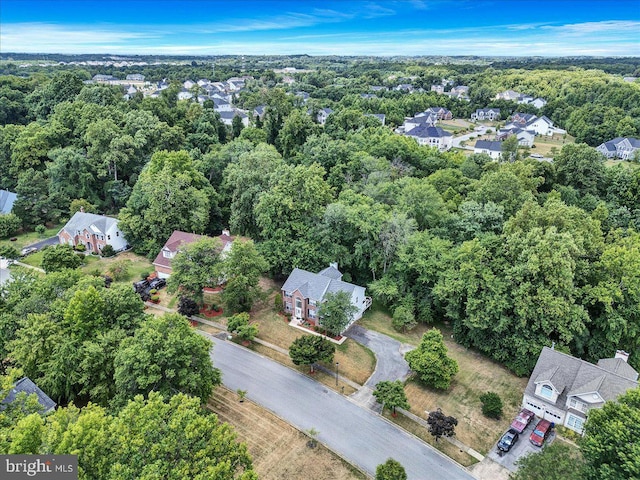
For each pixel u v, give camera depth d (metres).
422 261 49.22
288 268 55.50
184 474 22.11
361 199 60.53
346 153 78.06
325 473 31.00
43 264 54.69
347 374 41.88
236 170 66.19
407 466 31.81
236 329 45.66
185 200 66.44
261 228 62.47
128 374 31.77
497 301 42.41
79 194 77.31
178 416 24.55
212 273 49.94
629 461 23.83
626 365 38.56
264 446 33.12
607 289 42.34
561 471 26.38
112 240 67.06
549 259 41.22
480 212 56.50
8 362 37.66
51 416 24.70
